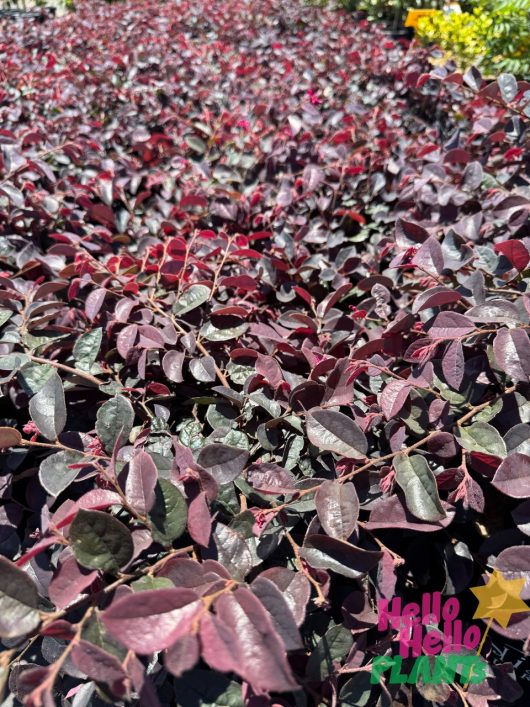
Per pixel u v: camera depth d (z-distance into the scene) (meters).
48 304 1.74
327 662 1.14
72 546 1.03
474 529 1.50
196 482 1.19
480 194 2.35
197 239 2.20
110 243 2.41
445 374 1.37
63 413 1.32
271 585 0.95
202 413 1.74
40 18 7.26
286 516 1.29
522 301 1.57
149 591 0.86
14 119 3.24
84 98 3.76
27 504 1.54
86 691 1.24
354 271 2.28
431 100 3.88
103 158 2.98
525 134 2.38
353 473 1.27
